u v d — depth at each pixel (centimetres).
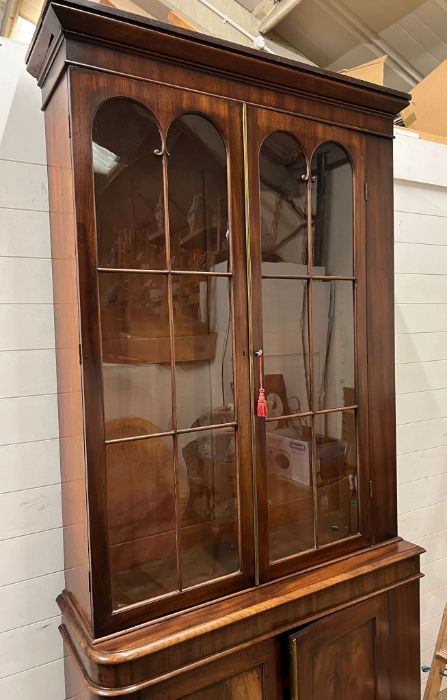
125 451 98
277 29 221
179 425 106
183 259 104
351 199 119
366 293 121
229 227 103
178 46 93
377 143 122
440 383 190
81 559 99
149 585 99
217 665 97
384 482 127
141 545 99
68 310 98
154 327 102
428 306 185
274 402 113
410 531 184
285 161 110
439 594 192
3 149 112
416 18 207
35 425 118
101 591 92
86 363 91
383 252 124
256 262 106
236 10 212
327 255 118
